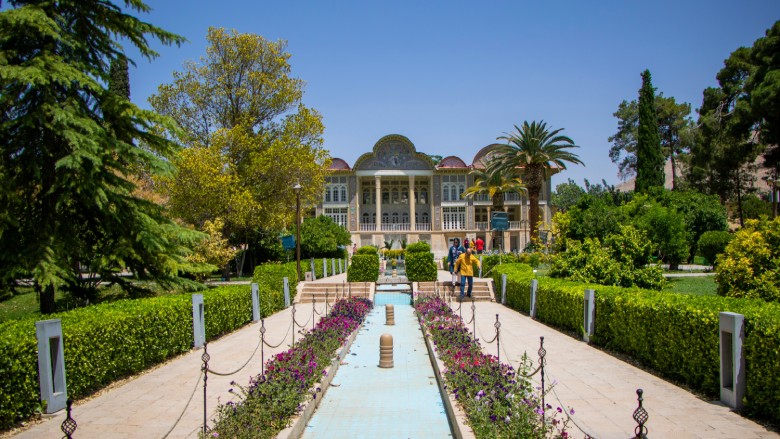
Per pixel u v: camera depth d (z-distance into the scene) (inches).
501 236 2209.6
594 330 419.2
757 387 227.3
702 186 1876.2
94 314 326.0
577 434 215.2
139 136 500.7
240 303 545.3
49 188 443.2
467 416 233.3
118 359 321.7
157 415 258.5
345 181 2289.6
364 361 406.6
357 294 816.3
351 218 2274.9
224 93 1221.1
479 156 2274.9
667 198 1455.5
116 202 457.4
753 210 1720.0
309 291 841.5
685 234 1102.4
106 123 480.1
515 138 1298.0
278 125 1261.1
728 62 1560.0
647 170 1689.2
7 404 237.3
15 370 241.6
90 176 422.3
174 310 395.5
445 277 1100.5
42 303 451.5
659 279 509.0
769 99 1110.4
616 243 529.3
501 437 194.9
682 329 285.4
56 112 410.6
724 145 1531.7
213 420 222.5
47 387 259.3
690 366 279.0
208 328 458.9
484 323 547.8
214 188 1036.5
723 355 250.5
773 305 263.6
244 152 1193.4
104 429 238.1
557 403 258.7
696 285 769.6
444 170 2268.7
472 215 2262.6
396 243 2249.0
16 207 436.1
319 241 1445.6
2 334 254.8
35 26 407.2
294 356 322.3
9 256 410.0
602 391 280.2
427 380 346.9
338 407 287.9
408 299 824.3
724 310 263.0
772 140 1285.7
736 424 222.7
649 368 333.4
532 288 579.2
